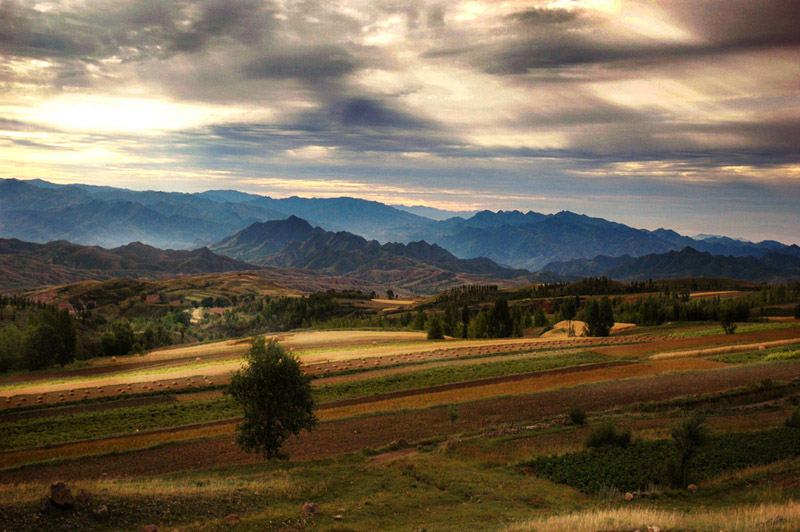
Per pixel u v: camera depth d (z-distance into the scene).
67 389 81.19
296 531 20.67
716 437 38.75
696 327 140.38
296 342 135.38
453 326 169.00
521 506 25.84
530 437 43.12
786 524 18.00
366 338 141.75
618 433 38.62
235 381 39.88
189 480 30.78
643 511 21.70
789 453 34.31
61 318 127.81
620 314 193.38
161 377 89.94
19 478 38.97
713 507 25.02
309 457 41.59
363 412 58.00
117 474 39.47
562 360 89.94
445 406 58.59
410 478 31.22
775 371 66.75
